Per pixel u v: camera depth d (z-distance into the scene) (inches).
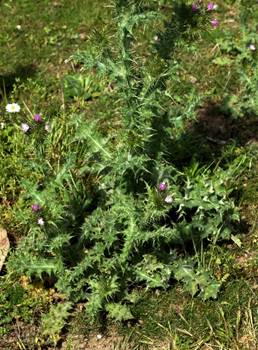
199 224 30.4
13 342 28.1
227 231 31.0
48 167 30.0
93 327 28.5
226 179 32.7
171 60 28.6
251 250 31.4
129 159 27.6
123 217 28.1
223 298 29.2
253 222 32.6
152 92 27.9
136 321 28.7
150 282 29.0
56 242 27.9
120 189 30.0
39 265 28.8
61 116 37.9
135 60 27.9
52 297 29.3
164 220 31.4
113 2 26.1
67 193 31.5
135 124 27.8
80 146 34.9
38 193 28.7
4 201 33.6
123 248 28.8
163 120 30.3
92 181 33.4
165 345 27.7
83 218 31.6
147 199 28.3
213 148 36.7
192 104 31.6
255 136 37.6
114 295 28.9
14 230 32.4
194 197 29.9
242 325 28.2
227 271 30.1
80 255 29.9
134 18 25.8
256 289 29.6
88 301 28.6
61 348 28.0
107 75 27.9
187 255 30.2
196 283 29.0
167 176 30.3
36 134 28.2
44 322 28.2
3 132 36.8
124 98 27.4
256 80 37.7
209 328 28.0
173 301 29.3
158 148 30.3
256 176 34.7
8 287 29.4
